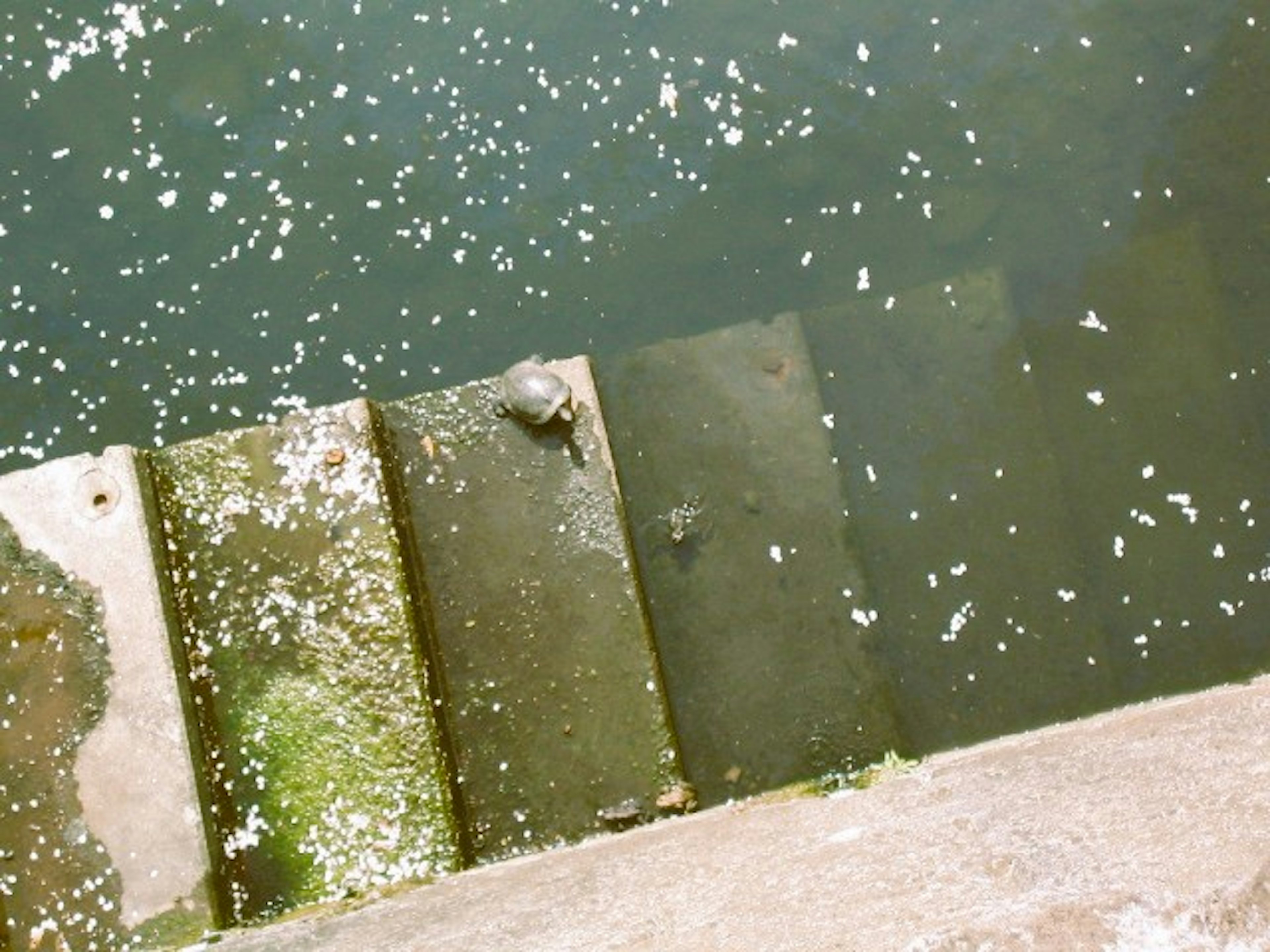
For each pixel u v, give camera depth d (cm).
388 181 437
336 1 449
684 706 385
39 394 413
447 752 355
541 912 252
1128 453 429
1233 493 423
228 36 443
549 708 367
